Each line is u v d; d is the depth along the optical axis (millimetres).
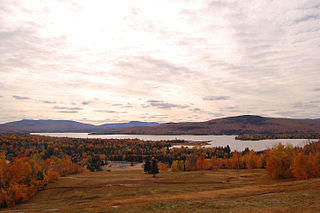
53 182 83000
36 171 73875
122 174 104438
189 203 33562
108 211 32562
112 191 61219
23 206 53656
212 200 36156
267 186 47500
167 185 66562
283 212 23078
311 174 57594
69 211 35188
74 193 63219
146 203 36844
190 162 120375
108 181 78938
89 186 70688
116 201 42562
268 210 24078
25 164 67625
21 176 64188
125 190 61281
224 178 77188
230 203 31297
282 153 67750
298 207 25328
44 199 60875
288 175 66438
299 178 58750
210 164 117750
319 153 58531
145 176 91125
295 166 59875
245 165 114875
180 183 69500
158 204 34656
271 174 69000
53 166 109500
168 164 183250
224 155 199000
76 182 80500
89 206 39469
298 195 32188
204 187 59656
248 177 77562
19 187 59906
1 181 59656
